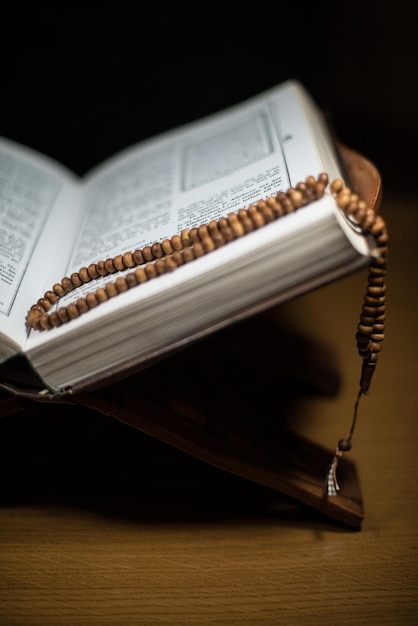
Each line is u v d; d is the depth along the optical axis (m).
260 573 0.45
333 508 0.47
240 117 0.59
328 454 0.51
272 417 0.57
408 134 1.06
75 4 0.86
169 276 0.40
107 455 0.50
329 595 0.44
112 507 0.50
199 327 0.40
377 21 0.97
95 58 0.90
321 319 0.69
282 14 0.91
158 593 0.44
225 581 0.45
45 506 0.50
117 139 0.96
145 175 0.56
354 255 0.39
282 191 0.41
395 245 0.82
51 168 0.61
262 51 0.93
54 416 0.46
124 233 0.47
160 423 0.45
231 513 0.50
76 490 0.51
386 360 0.64
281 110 0.55
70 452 0.49
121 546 0.47
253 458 0.47
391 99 1.04
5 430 0.48
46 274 0.47
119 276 0.42
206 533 0.48
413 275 0.76
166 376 0.47
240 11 0.90
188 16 0.89
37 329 0.41
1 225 0.50
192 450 0.46
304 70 0.97
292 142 0.48
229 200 0.45
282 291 0.39
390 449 0.54
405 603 0.43
